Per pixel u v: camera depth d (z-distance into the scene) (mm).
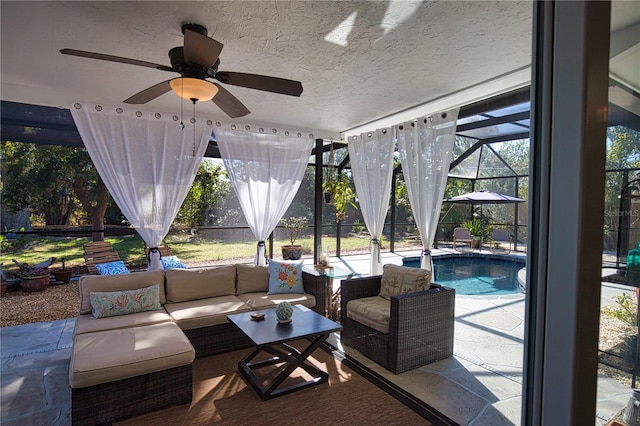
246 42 2434
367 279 3621
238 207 5582
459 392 2590
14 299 4680
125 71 2973
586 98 634
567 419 658
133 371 2229
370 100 3693
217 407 2383
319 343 2729
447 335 3139
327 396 2531
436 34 2297
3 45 2492
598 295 677
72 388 2094
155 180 4105
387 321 2979
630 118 894
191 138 4301
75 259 5402
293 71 2928
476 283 6316
